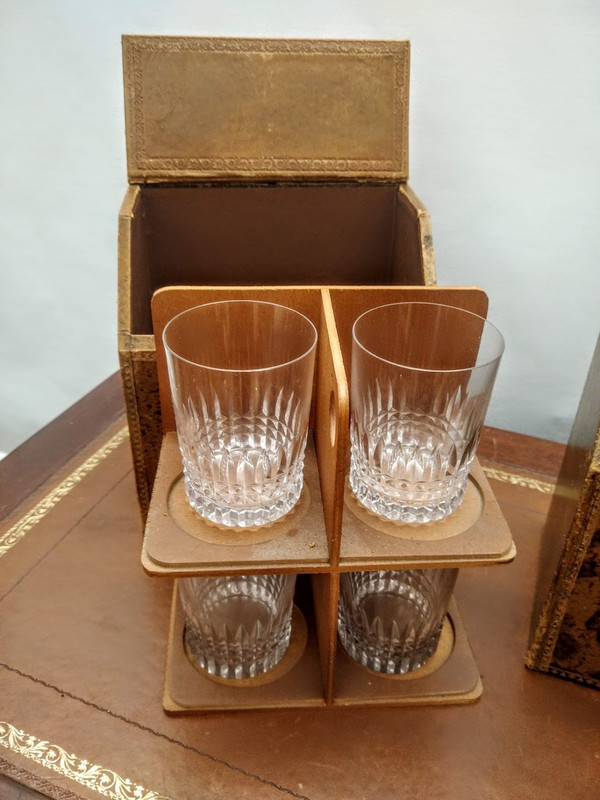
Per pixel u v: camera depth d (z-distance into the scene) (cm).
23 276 125
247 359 57
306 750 56
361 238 93
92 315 127
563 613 58
